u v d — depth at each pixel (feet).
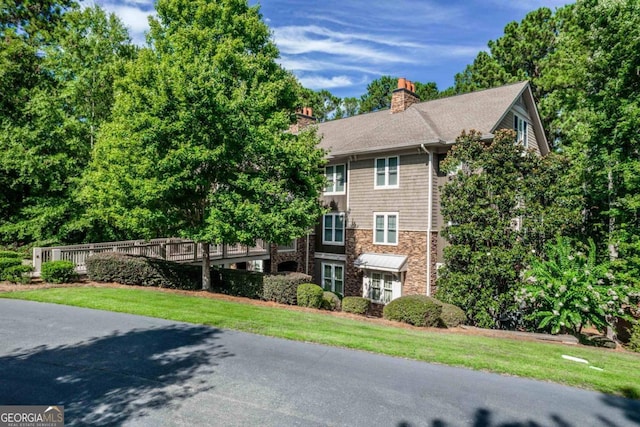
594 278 37.86
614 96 45.44
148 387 18.74
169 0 43.32
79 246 50.37
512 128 58.23
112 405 16.92
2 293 38.11
